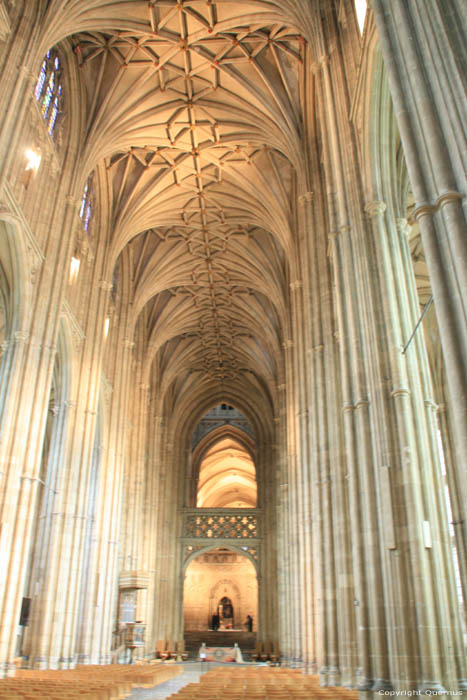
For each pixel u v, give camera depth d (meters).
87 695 8.26
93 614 24.30
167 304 37.38
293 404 28.92
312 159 20.83
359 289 12.95
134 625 29.03
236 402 48.56
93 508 26.06
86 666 20.42
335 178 14.59
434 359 24.38
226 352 44.31
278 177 25.84
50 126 20.02
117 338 30.06
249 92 22.55
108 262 26.17
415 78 7.79
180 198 29.05
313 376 18.33
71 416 22.14
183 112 24.19
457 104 7.23
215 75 22.64
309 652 20.64
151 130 24.61
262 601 40.50
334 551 16.05
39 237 18.72
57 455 21.50
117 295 30.66
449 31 7.69
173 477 45.12
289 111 21.92
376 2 8.93
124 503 32.62
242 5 19.31
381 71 12.47
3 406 16.69
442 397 24.09
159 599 39.78
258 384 46.50
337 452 15.88
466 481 6.09
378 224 12.88
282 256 31.44
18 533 16.06
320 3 16.55
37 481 17.00
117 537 27.17
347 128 14.44
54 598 19.58
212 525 43.41
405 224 13.13
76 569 20.86
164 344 42.19
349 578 14.31
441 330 6.66
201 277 35.50
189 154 26.41
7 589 15.44
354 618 13.84
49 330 18.55
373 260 12.78
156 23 20.42
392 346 11.61
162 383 42.00
